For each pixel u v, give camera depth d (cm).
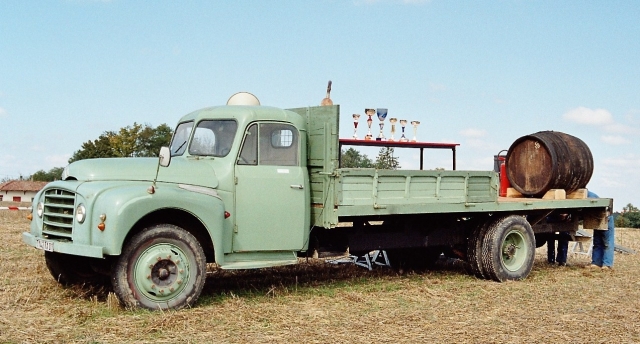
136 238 607
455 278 906
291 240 720
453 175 847
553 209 970
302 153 738
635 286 850
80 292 693
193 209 636
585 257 1187
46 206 657
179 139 754
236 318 595
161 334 532
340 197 723
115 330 538
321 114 737
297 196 723
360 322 596
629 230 1867
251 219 695
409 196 796
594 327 602
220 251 657
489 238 885
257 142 707
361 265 997
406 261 1010
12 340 499
